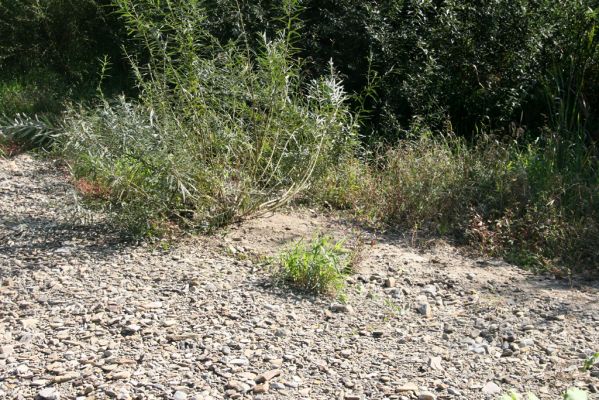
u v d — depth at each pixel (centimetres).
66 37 1161
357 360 420
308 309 479
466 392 391
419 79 873
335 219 659
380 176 727
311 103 709
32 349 420
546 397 386
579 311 489
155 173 588
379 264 561
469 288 525
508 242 604
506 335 452
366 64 927
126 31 1104
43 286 501
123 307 470
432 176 696
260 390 382
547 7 891
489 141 797
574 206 647
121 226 596
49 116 954
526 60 878
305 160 654
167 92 656
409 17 935
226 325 451
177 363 407
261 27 930
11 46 1156
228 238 596
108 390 378
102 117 625
